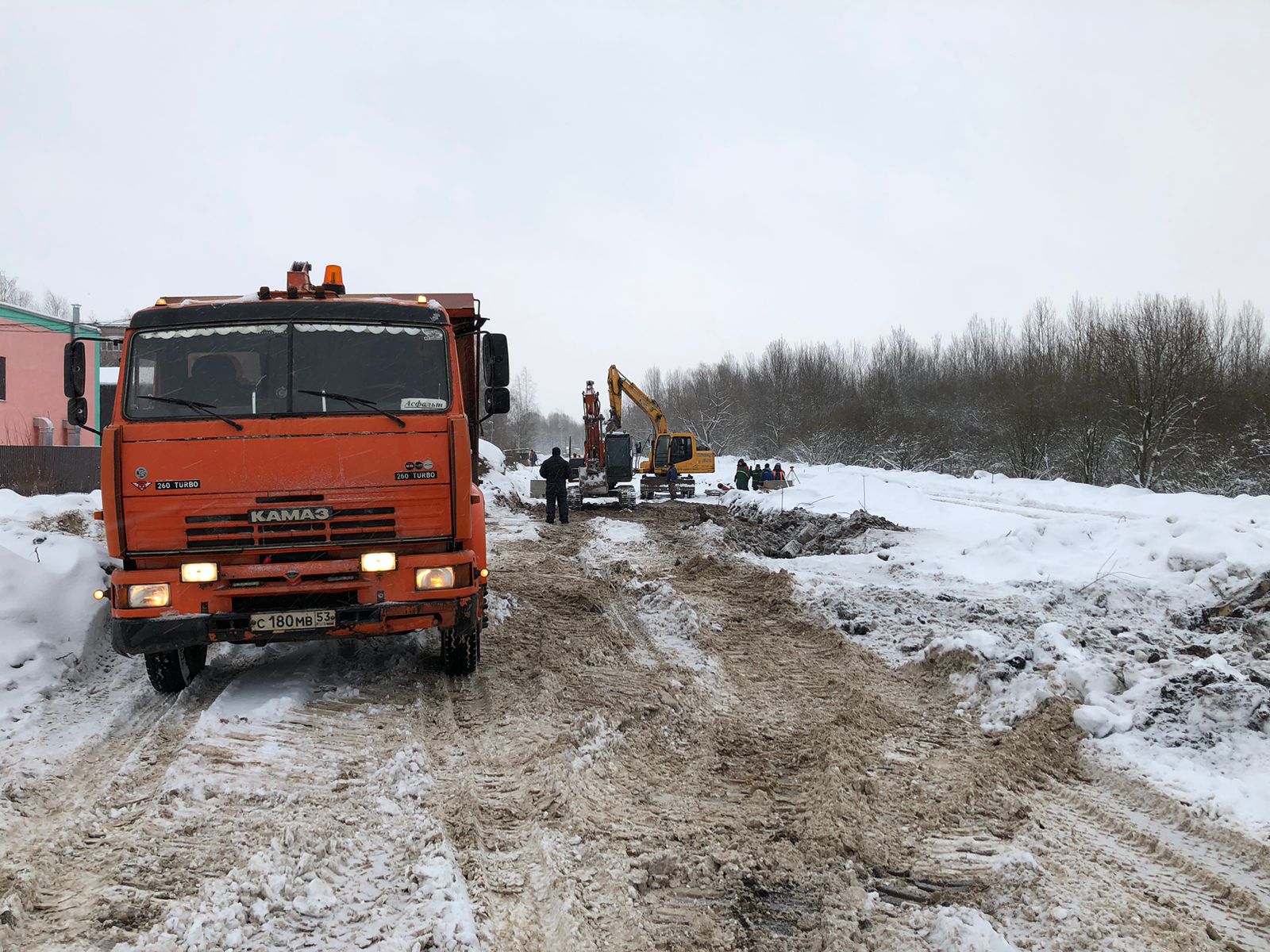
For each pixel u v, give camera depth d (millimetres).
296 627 5855
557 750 5402
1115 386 34031
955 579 10805
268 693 6504
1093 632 7863
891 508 19078
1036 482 30938
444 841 4164
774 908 3746
